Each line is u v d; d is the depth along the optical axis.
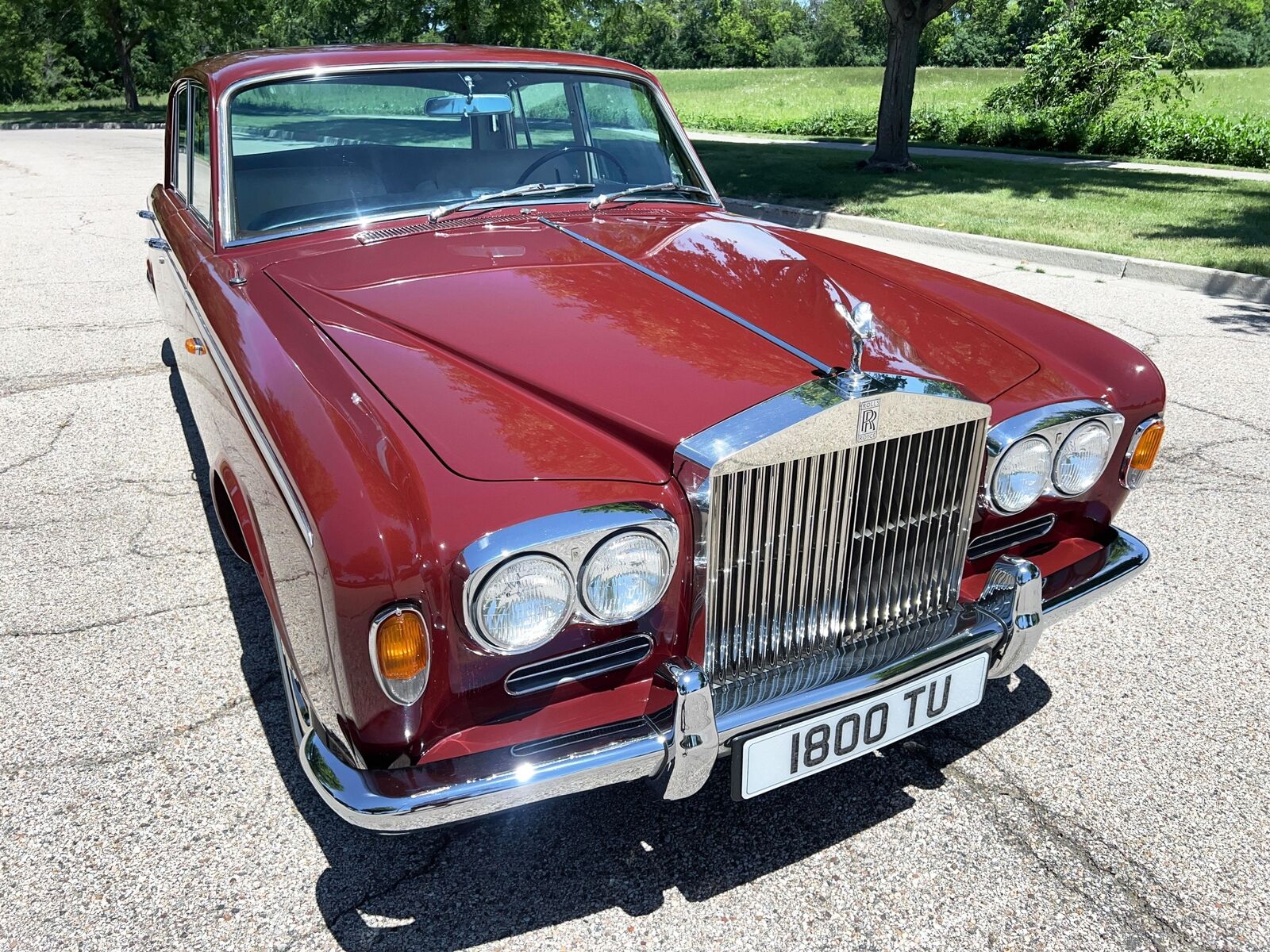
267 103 2.80
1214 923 1.99
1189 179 12.00
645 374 2.04
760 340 2.19
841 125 21.06
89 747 2.43
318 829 2.19
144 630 2.92
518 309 2.31
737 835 2.21
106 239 8.84
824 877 2.10
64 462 4.10
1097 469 2.32
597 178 3.32
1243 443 4.34
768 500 1.88
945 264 7.84
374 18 21.22
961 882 2.08
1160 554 3.45
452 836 2.19
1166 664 2.85
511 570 1.60
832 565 2.01
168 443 4.30
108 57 49.44
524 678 1.77
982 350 2.42
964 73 44.38
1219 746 2.51
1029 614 2.16
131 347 5.63
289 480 1.76
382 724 1.70
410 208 2.94
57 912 1.96
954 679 2.13
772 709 1.88
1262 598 3.18
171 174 4.20
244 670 2.74
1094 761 2.46
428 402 1.94
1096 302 6.62
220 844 2.14
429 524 1.64
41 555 3.34
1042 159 15.01
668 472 1.84
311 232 2.82
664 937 1.94
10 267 7.59
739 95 35.00
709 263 2.67
